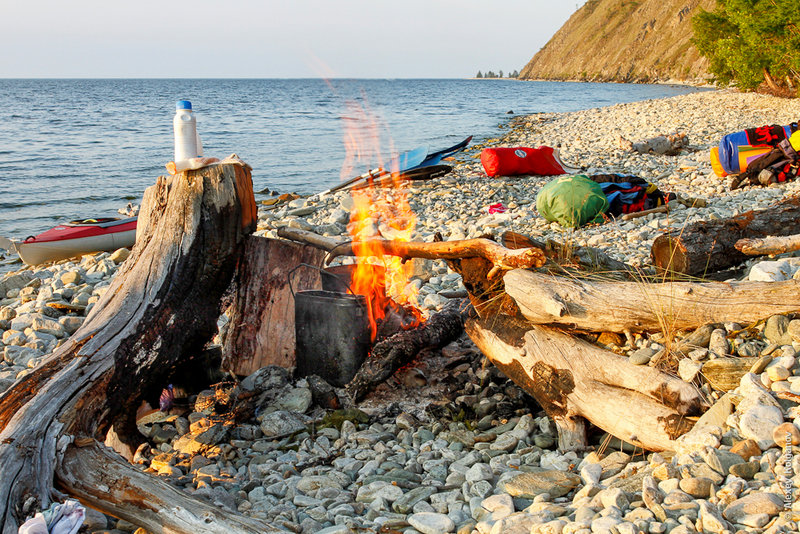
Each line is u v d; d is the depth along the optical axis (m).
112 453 3.63
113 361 4.36
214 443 4.73
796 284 4.05
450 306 5.86
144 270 5.11
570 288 4.36
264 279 5.89
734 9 34.84
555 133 29.97
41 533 2.96
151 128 39.44
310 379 5.29
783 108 29.16
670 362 4.01
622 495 3.11
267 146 29.20
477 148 25.92
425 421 4.91
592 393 4.10
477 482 3.77
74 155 26.17
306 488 3.96
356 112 54.09
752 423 3.32
